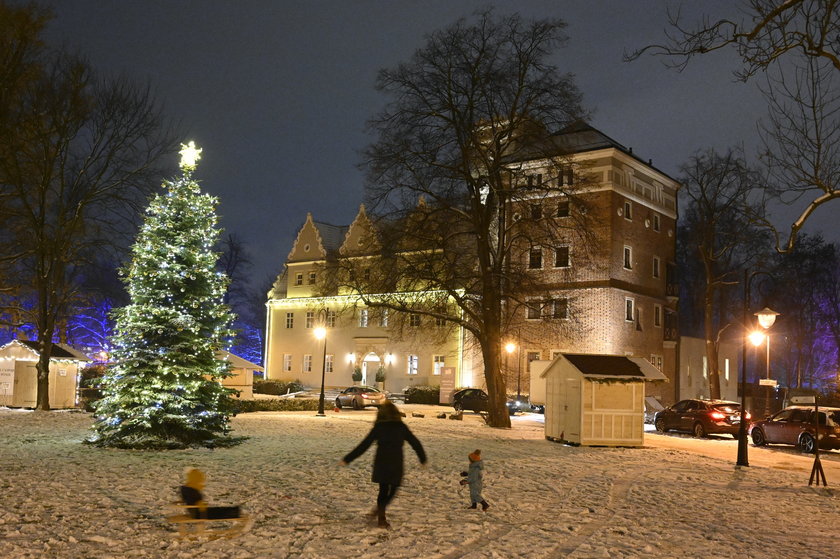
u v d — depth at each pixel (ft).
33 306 174.81
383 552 31.01
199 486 33.94
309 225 242.17
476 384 197.77
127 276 75.61
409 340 207.41
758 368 260.62
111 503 40.63
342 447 73.92
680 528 39.37
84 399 139.13
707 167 167.02
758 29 40.65
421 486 49.93
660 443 99.66
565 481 55.77
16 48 101.60
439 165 110.93
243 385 158.51
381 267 113.80
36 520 35.70
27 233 119.14
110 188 116.98
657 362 195.93
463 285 116.67
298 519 37.37
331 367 225.97
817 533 39.91
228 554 30.14
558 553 32.35
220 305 76.23
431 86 110.32
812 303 249.55
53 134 112.88
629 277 184.96
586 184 115.55
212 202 76.48
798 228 48.14
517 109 113.09
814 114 47.29
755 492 55.01
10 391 132.67
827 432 97.86
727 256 209.56
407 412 151.94
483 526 37.19
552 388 92.32
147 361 70.74
